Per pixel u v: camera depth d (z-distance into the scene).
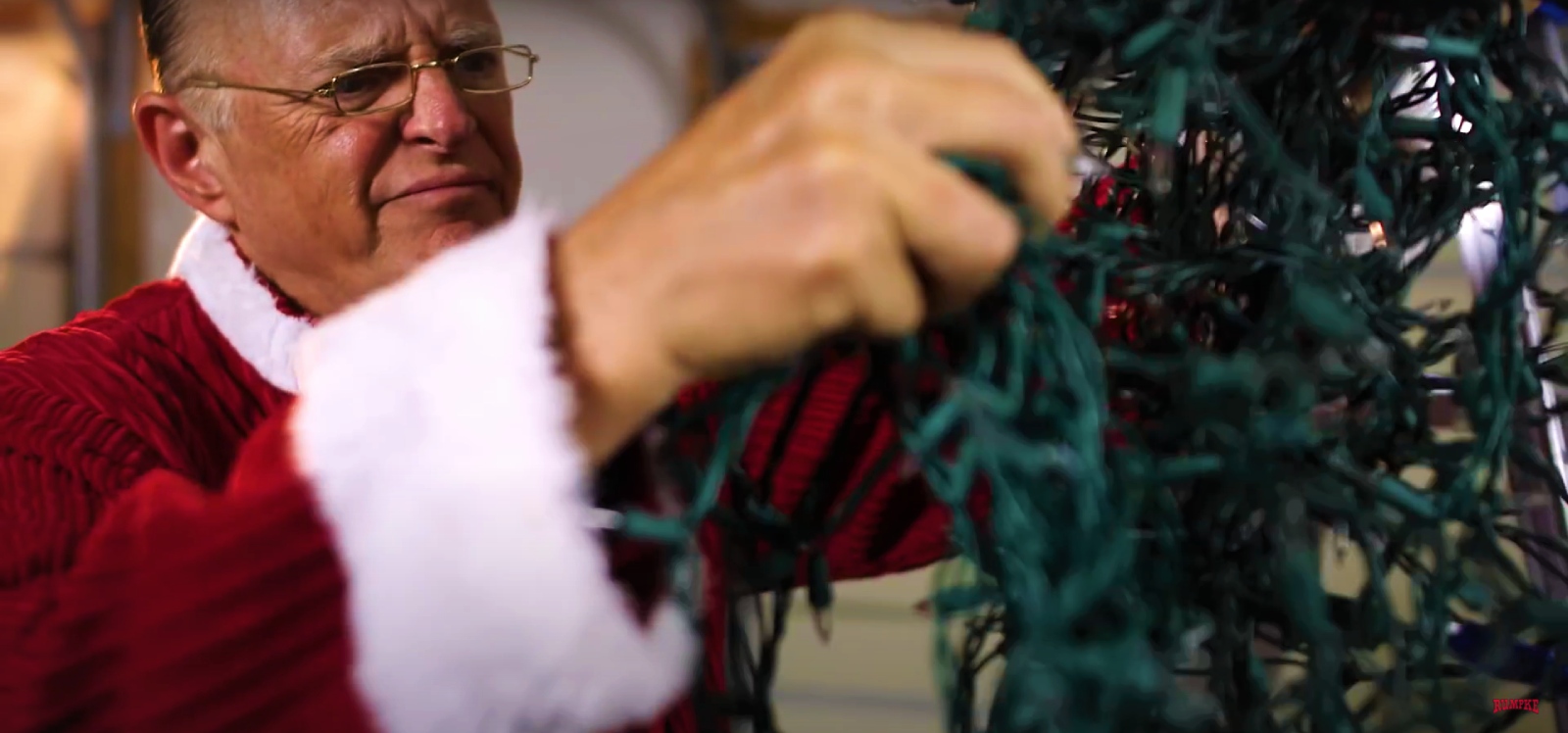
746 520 0.34
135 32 2.03
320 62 0.65
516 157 0.75
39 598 0.39
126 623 0.33
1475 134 0.35
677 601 0.33
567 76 1.95
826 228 0.28
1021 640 0.26
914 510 0.50
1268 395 0.32
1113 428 0.31
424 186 0.67
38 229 2.03
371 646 0.31
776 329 0.29
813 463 0.39
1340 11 0.36
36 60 2.02
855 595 1.84
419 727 0.31
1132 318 0.37
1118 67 0.31
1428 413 0.35
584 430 0.32
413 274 0.35
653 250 0.31
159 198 2.06
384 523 0.31
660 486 0.33
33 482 0.50
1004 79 0.29
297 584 0.31
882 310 0.28
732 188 0.29
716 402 0.31
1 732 0.34
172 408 0.61
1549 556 0.43
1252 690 0.34
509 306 0.32
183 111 0.68
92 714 0.33
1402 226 0.37
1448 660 0.36
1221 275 0.34
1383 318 0.35
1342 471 0.33
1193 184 0.37
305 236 0.67
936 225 0.27
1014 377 0.27
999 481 0.26
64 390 0.57
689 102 1.95
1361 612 0.33
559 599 0.30
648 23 1.94
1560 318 0.38
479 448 0.31
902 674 1.81
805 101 0.29
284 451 0.33
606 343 0.31
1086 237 0.34
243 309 0.66
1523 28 0.36
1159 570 0.33
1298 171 0.31
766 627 0.35
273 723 0.31
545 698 0.31
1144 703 0.27
